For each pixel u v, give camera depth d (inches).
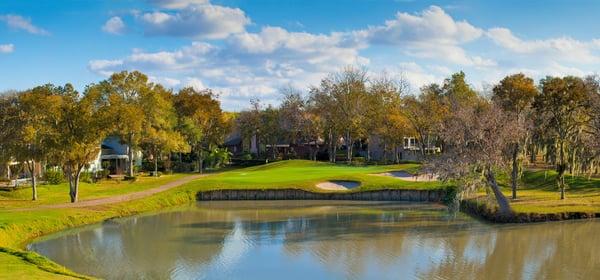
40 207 2135.8
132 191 2743.6
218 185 2783.0
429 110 3902.6
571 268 1291.8
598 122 2107.5
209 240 1673.2
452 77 4370.1
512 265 1323.8
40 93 2239.2
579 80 2488.9
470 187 1852.9
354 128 4192.9
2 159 2333.9
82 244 1624.0
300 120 4589.1
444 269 1300.4
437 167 1844.2
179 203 2546.8
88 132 2246.6
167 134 3612.2
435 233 1718.8
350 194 2640.3
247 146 5383.9
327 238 1675.7
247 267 1347.2
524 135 2033.7
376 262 1373.0
